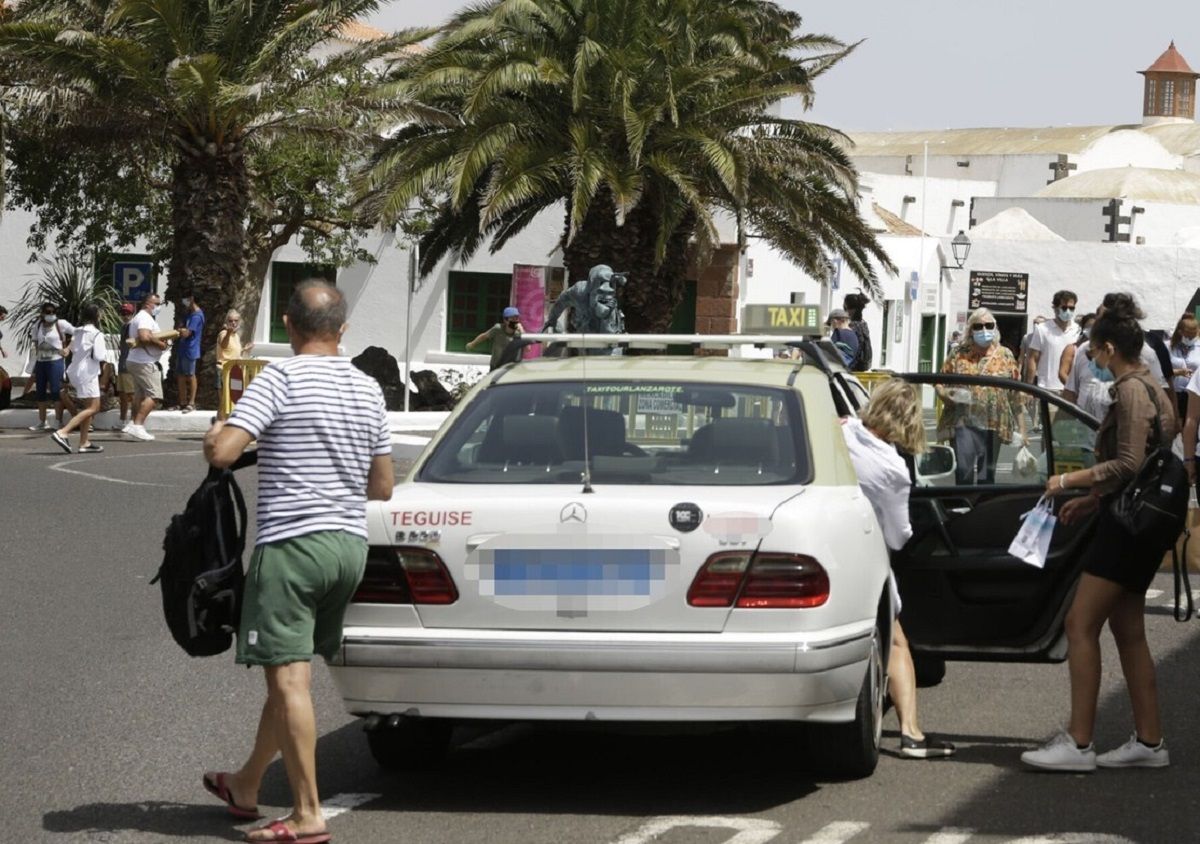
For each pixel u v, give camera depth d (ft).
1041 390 31.96
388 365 116.57
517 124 94.32
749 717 22.33
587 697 22.35
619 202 88.99
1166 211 270.46
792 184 101.91
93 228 122.42
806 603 22.35
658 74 93.56
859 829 22.56
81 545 50.29
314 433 21.50
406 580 22.76
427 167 94.43
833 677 22.62
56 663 33.86
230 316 99.25
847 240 106.42
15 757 26.53
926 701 31.32
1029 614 29.27
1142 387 25.88
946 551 29.48
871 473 26.03
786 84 96.63
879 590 24.41
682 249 104.94
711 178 99.76
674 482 24.13
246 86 94.27
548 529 22.58
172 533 21.90
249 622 21.39
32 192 120.06
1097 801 24.14
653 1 95.14
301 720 21.45
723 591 22.35
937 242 196.95
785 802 24.06
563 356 30.22
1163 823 22.97
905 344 186.60
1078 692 25.88
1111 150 333.42
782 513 22.58
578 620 22.44
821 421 25.40
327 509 21.44
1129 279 205.67
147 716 29.48
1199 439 38.09
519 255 137.08
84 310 80.84
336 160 119.44
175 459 77.92
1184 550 28.27
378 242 137.80
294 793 21.67
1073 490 29.89
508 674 22.43
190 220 98.89
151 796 24.38
